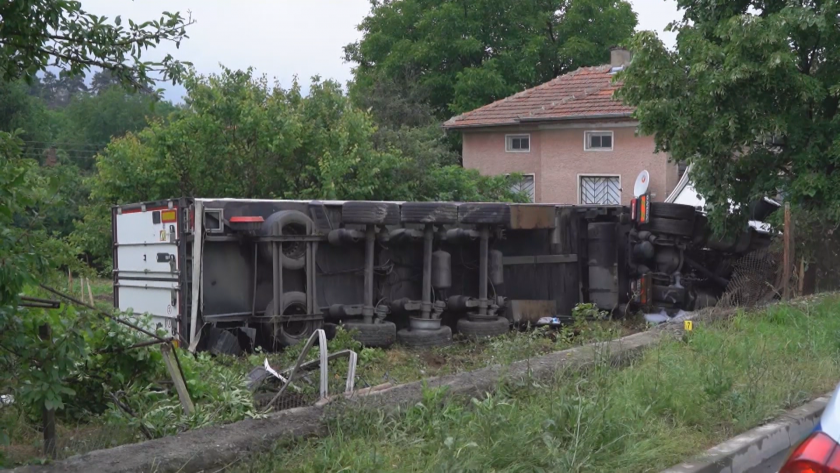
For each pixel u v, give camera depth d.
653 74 14.70
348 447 5.36
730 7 14.94
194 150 20.03
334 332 11.70
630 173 25.72
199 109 20.23
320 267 11.95
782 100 14.22
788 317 10.84
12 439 6.25
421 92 36.56
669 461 5.83
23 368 5.18
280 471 5.05
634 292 14.40
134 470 4.75
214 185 20.28
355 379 8.07
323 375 6.62
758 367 8.05
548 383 7.02
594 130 26.39
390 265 12.45
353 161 20.67
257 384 7.62
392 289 12.57
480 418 5.79
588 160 26.48
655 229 14.30
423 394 6.22
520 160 28.28
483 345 12.12
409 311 12.45
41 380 5.14
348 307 11.83
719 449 6.12
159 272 11.56
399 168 23.05
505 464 5.32
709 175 15.06
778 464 6.38
